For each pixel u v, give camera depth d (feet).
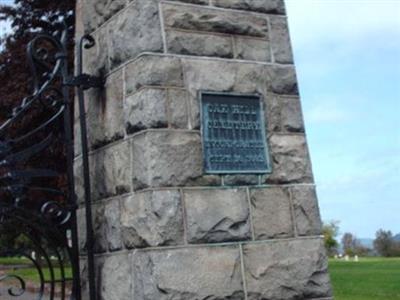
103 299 13.87
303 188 13.88
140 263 12.32
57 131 17.53
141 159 12.69
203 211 12.55
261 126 13.79
